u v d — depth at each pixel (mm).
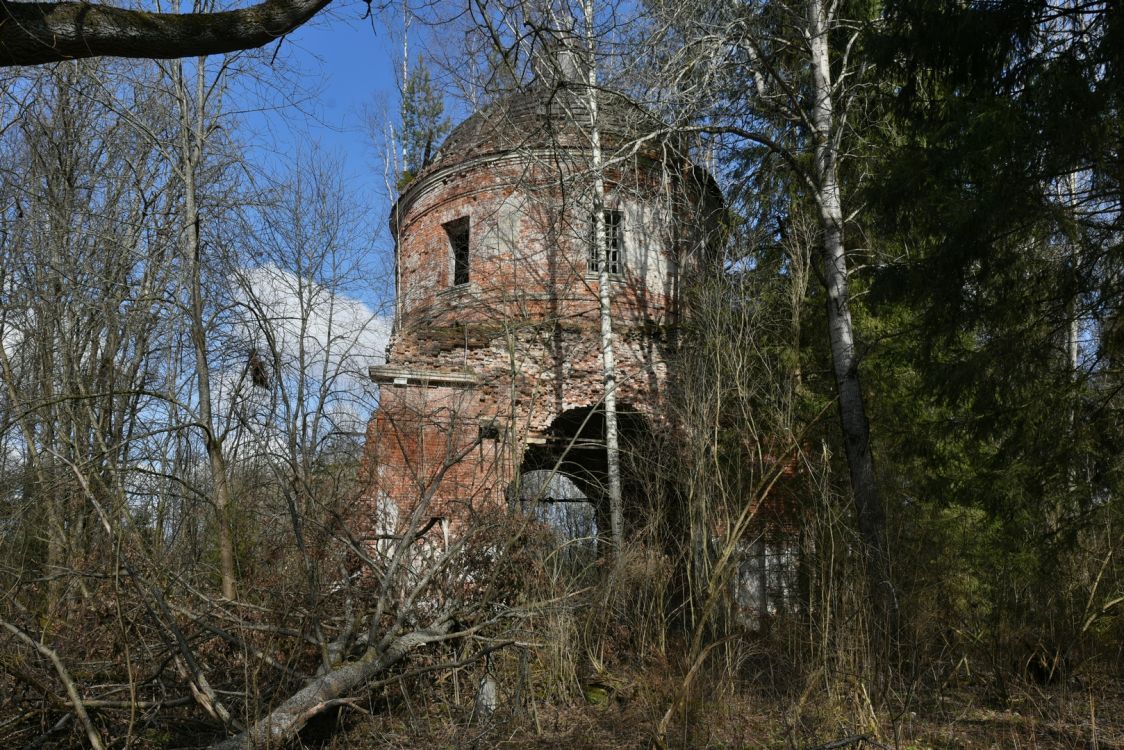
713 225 19688
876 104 15852
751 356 12055
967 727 8742
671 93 13844
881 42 11234
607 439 15578
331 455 11703
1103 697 9750
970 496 13086
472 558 9562
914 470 15648
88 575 7949
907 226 11664
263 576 9141
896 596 9656
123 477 9211
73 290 13273
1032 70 10086
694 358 13500
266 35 6070
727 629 9031
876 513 12570
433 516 11609
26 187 14648
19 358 14422
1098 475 11320
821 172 14703
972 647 11086
